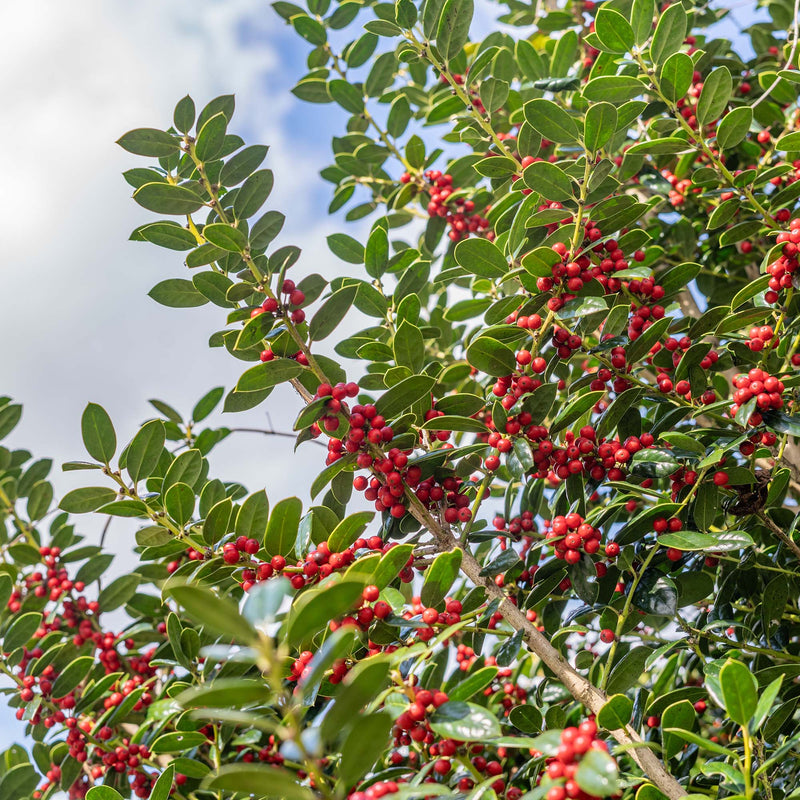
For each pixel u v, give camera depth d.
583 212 1.01
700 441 1.02
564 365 1.09
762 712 0.82
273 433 1.21
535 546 0.99
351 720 0.76
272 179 1.01
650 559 0.98
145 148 1.00
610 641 0.98
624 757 0.95
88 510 1.00
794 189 1.07
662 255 1.22
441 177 1.27
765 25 1.40
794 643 1.05
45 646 1.16
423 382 0.96
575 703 1.07
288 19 1.35
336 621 0.89
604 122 0.97
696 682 1.14
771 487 1.01
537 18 1.43
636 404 1.04
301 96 1.34
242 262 1.01
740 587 1.03
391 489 0.97
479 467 1.01
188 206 1.01
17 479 1.31
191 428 1.21
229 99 1.00
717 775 0.97
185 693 0.73
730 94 1.05
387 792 0.81
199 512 1.08
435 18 1.11
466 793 0.86
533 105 0.99
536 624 1.10
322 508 0.98
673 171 1.30
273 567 0.93
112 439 1.01
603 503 1.18
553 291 1.00
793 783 0.96
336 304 0.98
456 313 1.15
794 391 1.03
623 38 1.06
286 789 0.74
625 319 1.01
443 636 0.85
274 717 0.95
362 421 0.96
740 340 1.06
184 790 1.06
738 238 1.11
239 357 1.02
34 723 1.14
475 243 1.01
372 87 1.33
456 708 0.83
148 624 1.21
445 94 1.36
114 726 1.11
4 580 1.11
